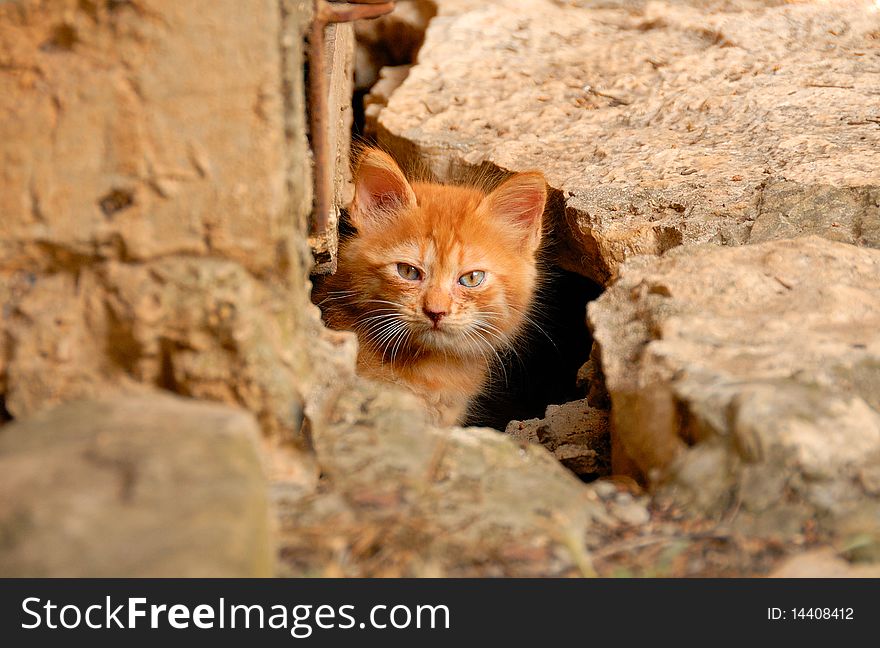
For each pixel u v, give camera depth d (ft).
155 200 7.74
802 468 8.07
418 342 15.26
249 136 7.76
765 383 8.77
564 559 7.54
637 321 10.61
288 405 8.17
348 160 20.02
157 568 5.53
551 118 18.88
